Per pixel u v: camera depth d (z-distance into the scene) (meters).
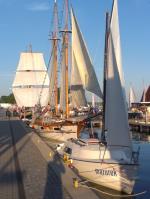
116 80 18.09
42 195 14.15
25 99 92.31
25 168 19.59
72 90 31.47
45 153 25.45
